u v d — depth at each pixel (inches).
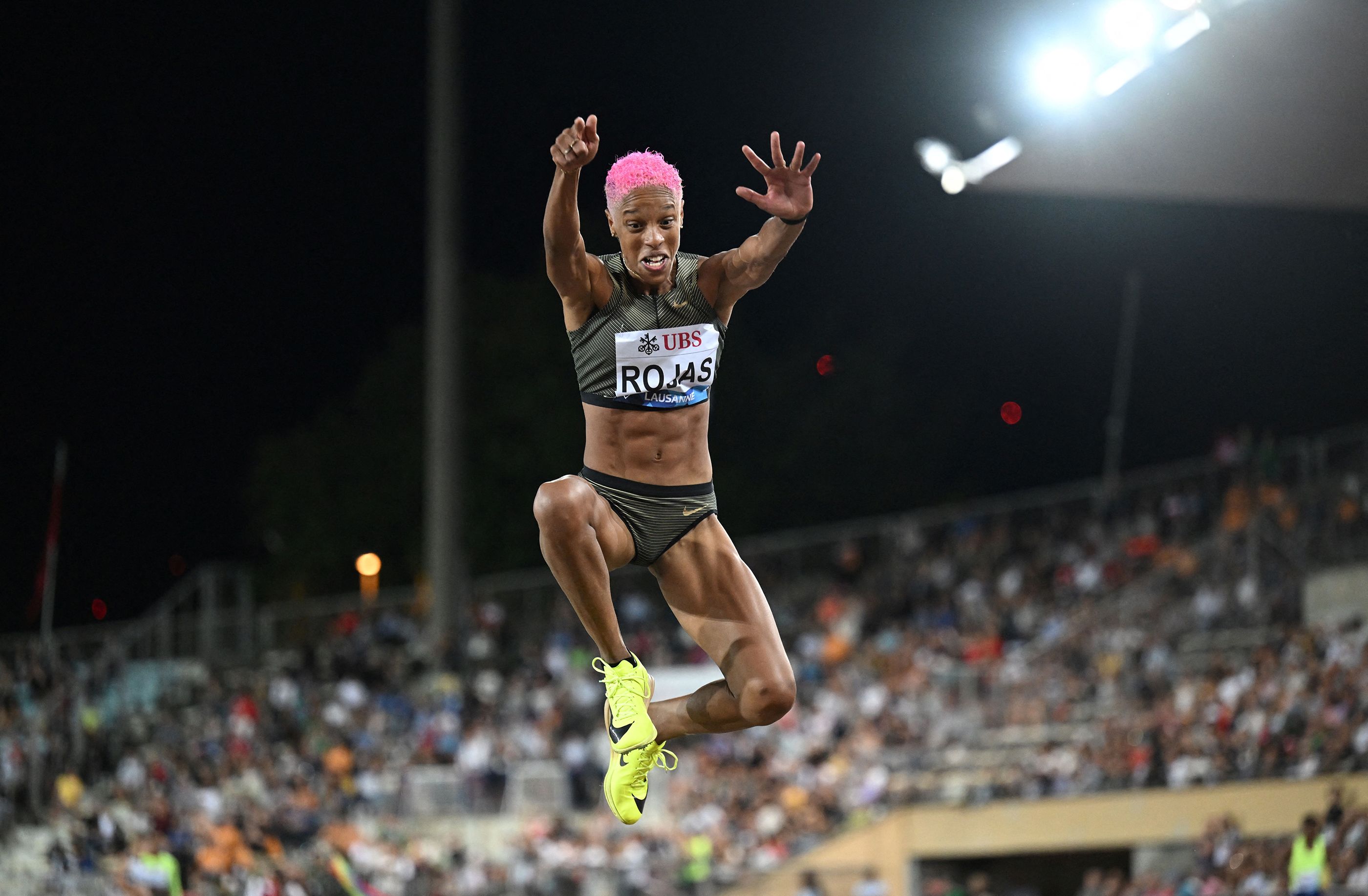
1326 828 2231.8
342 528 5876.0
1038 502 4126.5
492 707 3777.1
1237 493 3762.3
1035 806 3031.5
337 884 2792.8
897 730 3427.7
